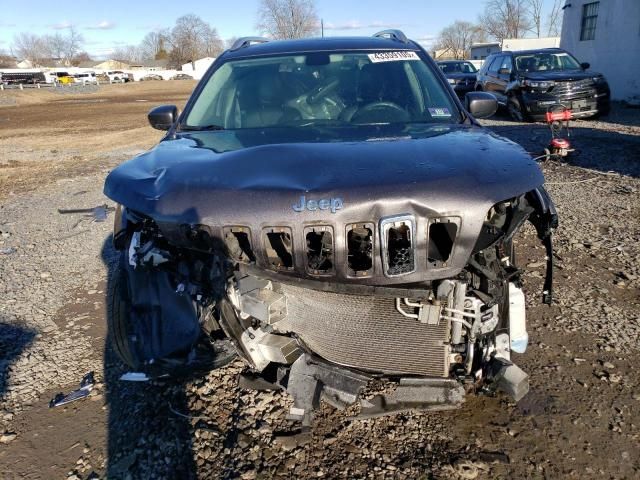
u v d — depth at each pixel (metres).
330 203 2.07
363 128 2.98
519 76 13.29
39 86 61.69
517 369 2.39
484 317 2.30
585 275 4.34
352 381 2.40
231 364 3.25
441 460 2.47
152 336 2.71
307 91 3.48
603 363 3.14
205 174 2.34
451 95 3.45
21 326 4.02
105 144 15.36
